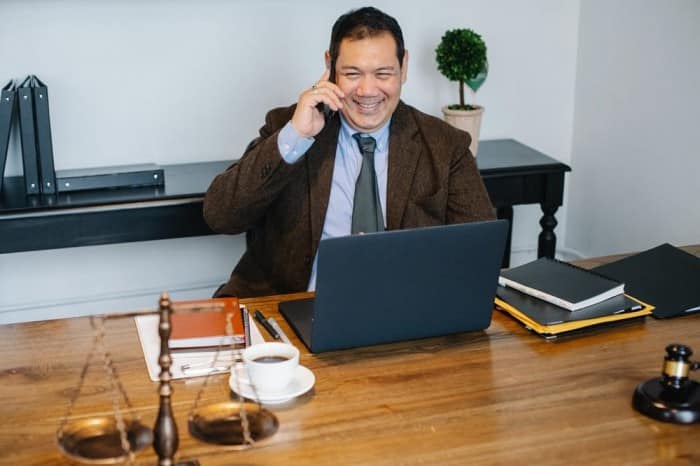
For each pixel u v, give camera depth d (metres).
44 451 1.37
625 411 1.50
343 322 1.67
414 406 1.51
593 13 3.45
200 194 2.79
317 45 3.22
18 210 2.64
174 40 3.07
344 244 1.59
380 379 1.60
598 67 3.46
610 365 1.67
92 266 3.22
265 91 3.22
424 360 1.68
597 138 3.52
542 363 1.67
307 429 1.43
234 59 3.15
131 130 3.11
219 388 1.55
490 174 3.09
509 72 3.50
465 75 3.09
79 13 2.96
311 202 2.24
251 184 2.15
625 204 3.42
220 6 3.09
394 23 2.21
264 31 3.16
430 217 2.29
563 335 1.79
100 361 1.66
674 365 1.49
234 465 1.33
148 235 2.78
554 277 1.98
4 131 2.74
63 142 3.05
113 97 3.06
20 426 1.44
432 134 2.32
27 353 1.70
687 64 3.04
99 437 1.30
